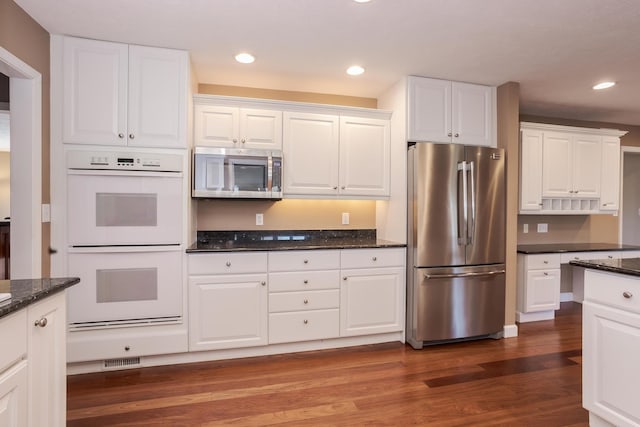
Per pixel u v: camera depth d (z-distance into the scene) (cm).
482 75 304
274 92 342
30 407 121
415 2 196
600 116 430
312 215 352
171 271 255
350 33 233
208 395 218
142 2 198
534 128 376
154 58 251
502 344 304
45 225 229
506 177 319
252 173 285
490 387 229
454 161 298
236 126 292
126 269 247
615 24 219
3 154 684
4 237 428
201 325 260
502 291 315
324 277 286
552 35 233
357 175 321
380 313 301
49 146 233
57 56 234
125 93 246
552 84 323
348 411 202
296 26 224
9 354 110
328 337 288
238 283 267
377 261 300
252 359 271
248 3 199
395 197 324
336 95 358
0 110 265
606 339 172
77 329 240
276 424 189
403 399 215
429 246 295
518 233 424
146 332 252
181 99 256
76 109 238
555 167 384
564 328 346
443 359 273
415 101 306
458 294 301
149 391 222
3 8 188
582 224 450
